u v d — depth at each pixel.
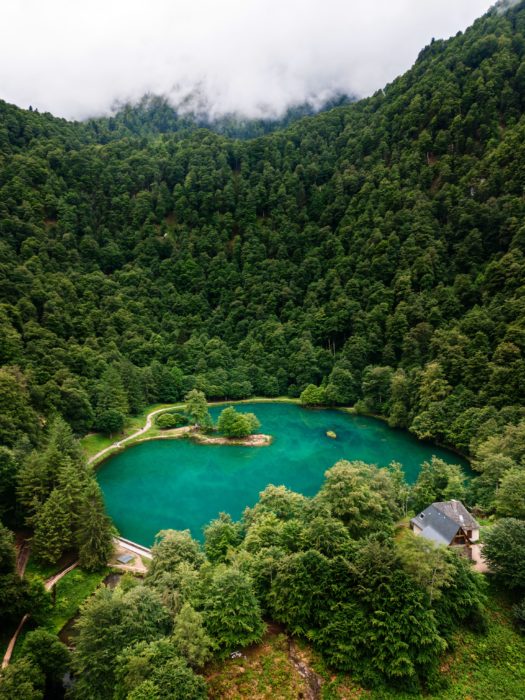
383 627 35.47
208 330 179.62
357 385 143.38
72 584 53.16
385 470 66.25
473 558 49.44
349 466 56.69
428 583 37.12
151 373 146.00
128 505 78.38
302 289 182.88
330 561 39.16
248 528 53.72
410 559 36.84
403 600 36.06
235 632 35.97
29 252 150.38
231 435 113.69
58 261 163.75
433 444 107.00
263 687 34.09
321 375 156.62
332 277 171.88
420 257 145.25
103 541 56.88
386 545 40.81
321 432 119.81
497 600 42.91
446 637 37.12
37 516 56.59
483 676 35.94
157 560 47.41
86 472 70.81
